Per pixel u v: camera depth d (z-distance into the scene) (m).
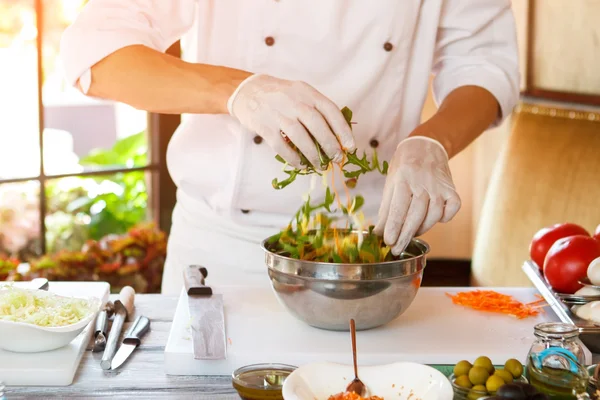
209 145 1.73
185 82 1.43
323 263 1.24
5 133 2.84
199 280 1.50
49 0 2.84
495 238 3.00
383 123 1.74
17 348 1.20
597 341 1.26
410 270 1.26
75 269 2.86
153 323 1.40
